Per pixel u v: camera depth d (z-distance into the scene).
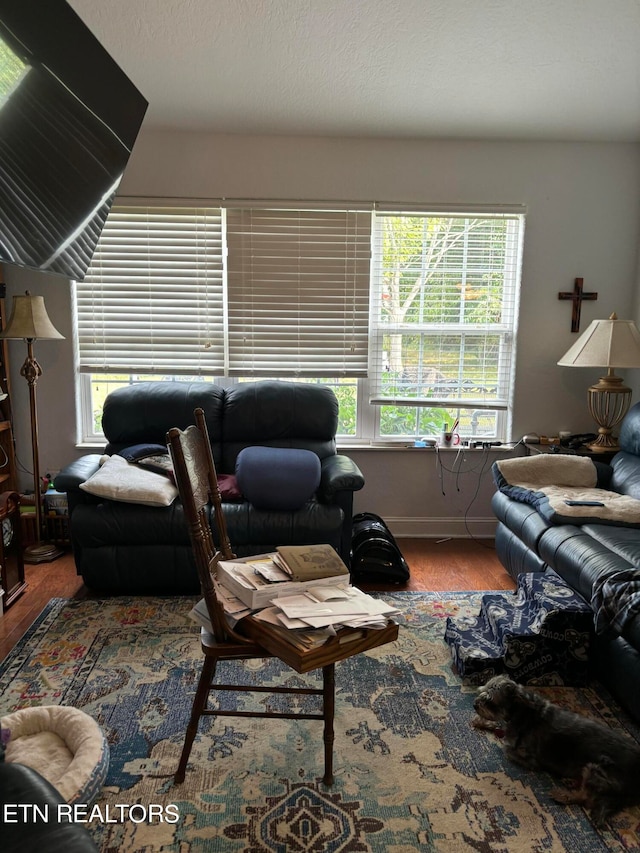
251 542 2.71
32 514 3.29
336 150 3.36
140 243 3.42
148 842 1.41
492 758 1.71
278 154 3.35
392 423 3.69
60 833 0.89
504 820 1.49
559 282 3.54
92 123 0.93
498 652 2.08
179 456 1.51
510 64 2.50
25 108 0.77
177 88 2.74
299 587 1.59
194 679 2.08
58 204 0.89
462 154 3.40
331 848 1.40
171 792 1.56
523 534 2.66
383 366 3.61
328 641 1.42
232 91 2.77
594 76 2.60
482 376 3.63
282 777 1.62
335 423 3.27
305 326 3.51
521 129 3.22
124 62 2.49
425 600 2.74
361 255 3.46
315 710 1.92
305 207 3.39
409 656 2.25
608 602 1.85
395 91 2.76
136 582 2.71
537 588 2.23
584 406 3.64
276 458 2.81
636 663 1.80
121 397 3.18
